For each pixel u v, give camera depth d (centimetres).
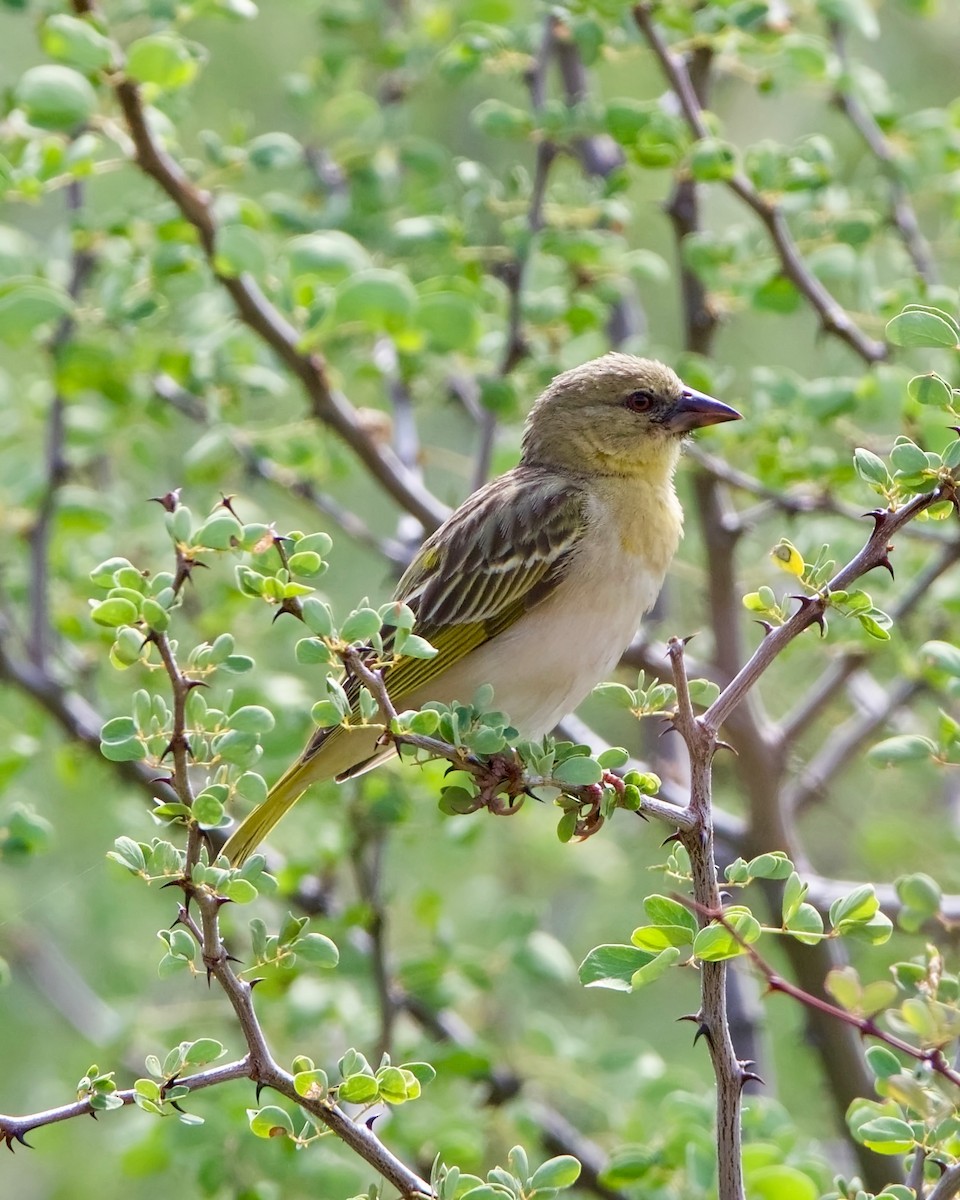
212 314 1203
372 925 1052
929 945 682
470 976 1101
